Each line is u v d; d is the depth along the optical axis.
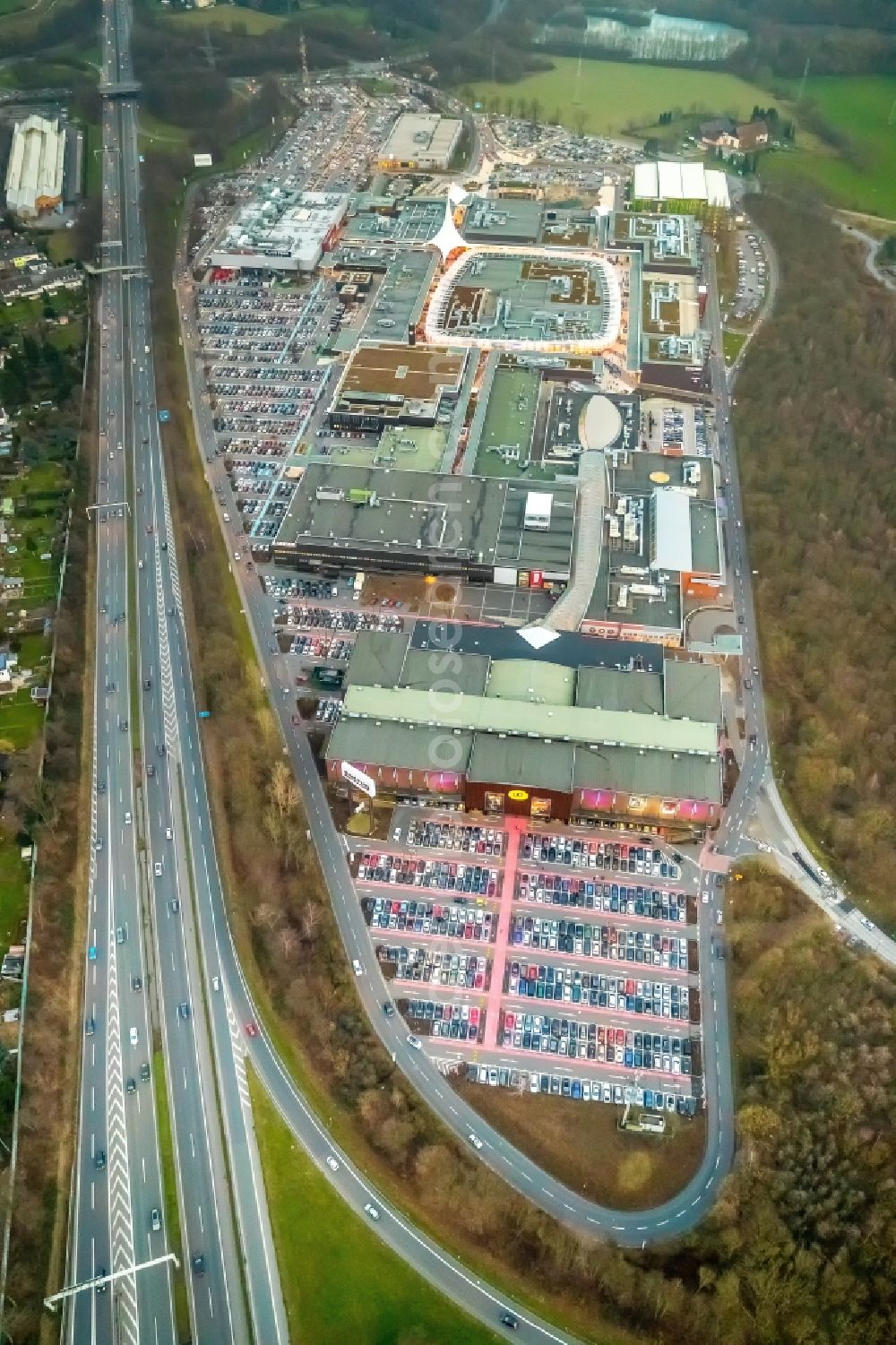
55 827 198.38
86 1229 150.12
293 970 179.25
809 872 195.62
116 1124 161.12
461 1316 142.88
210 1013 175.12
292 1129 161.00
